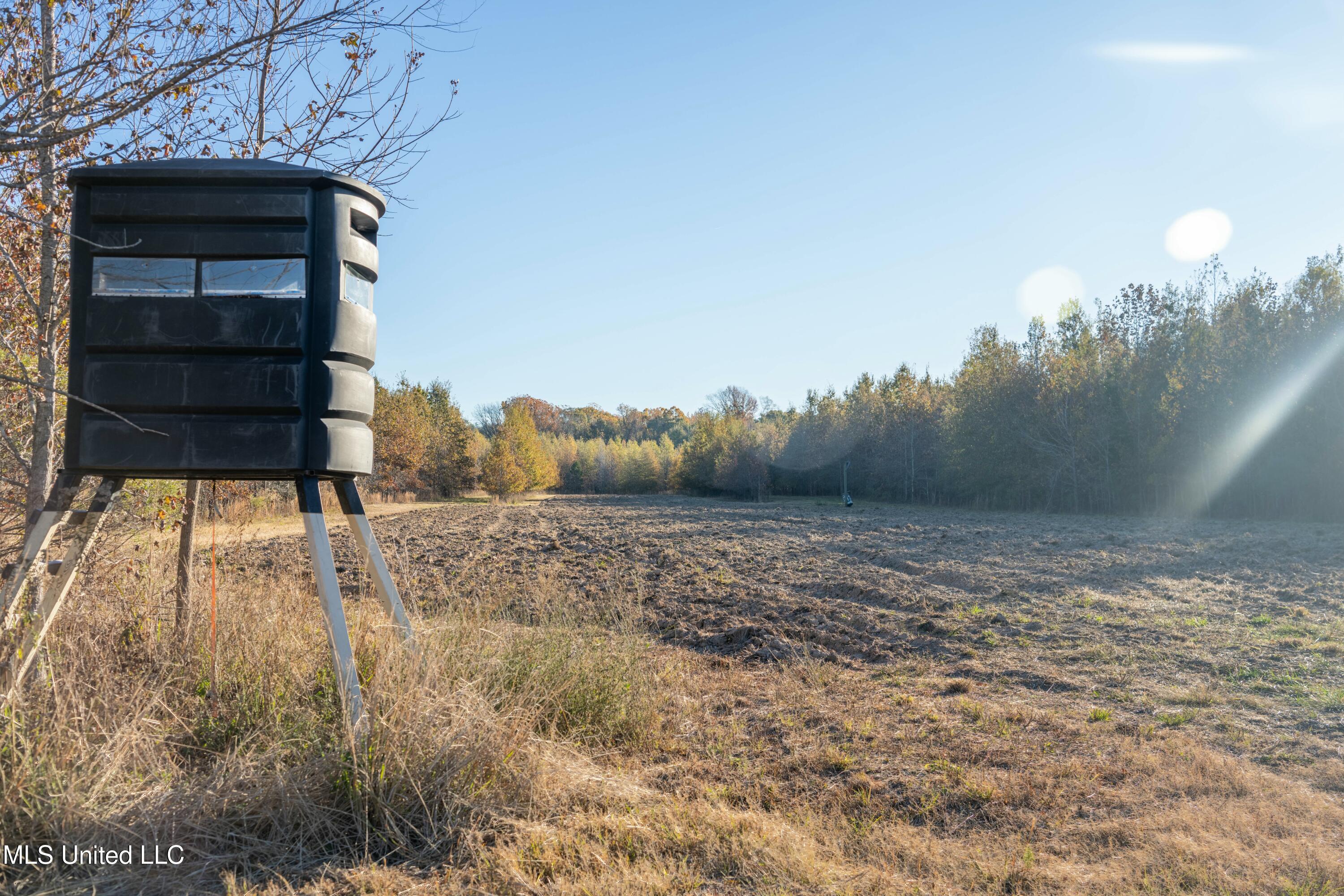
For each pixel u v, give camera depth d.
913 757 5.20
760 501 62.19
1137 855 3.65
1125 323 40.34
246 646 5.11
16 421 5.69
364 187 4.47
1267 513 32.12
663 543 21.80
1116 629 9.73
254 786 3.72
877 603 12.02
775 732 5.78
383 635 4.99
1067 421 41.31
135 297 4.12
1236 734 5.68
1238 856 3.61
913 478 55.69
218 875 3.25
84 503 5.73
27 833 3.29
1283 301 33.31
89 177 4.11
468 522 31.50
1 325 5.48
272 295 4.24
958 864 3.59
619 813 4.00
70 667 4.40
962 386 49.38
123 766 3.75
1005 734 5.67
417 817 3.71
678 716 6.04
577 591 12.66
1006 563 16.59
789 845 3.63
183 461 4.12
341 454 4.33
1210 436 34.03
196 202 4.18
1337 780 4.73
